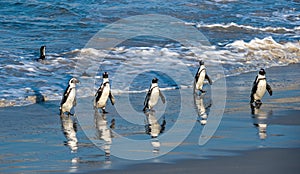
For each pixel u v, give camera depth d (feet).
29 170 81.05
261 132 100.83
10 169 81.76
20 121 115.03
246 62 187.21
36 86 147.84
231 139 96.07
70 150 92.48
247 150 88.28
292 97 133.90
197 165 81.00
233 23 260.21
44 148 94.07
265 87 125.90
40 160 86.48
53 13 285.23
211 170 78.28
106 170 80.18
